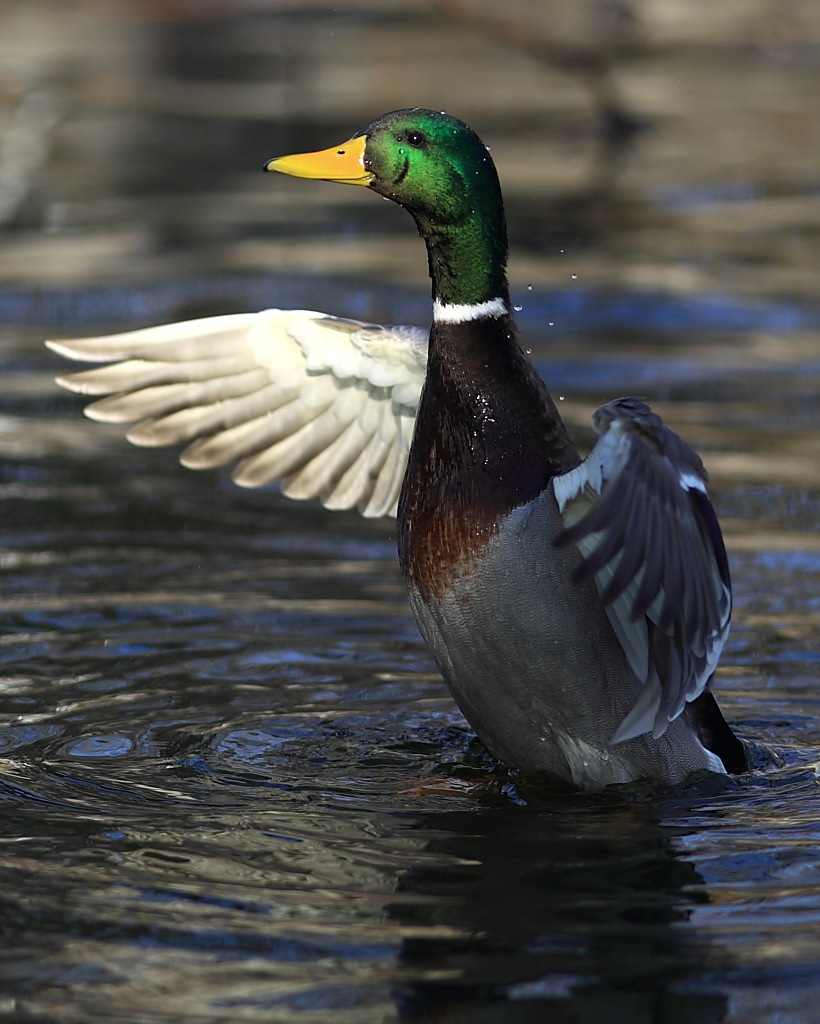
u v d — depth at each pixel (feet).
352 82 98.07
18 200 71.26
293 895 20.99
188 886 21.26
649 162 78.79
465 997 18.16
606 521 20.86
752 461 41.83
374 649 31.81
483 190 26.25
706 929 19.89
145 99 93.20
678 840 23.04
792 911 20.44
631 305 55.88
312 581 35.37
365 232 66.54
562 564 24.34
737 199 71.41
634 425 21.90
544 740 25.73
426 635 25.98
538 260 61.36
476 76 100.68
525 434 25.41
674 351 51.26
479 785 25.73
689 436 43.62
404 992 18.26
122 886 21.25
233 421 31.32
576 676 24.88
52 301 56.34
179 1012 17.85
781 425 44.60
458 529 25.05
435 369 26.07
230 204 71.15
